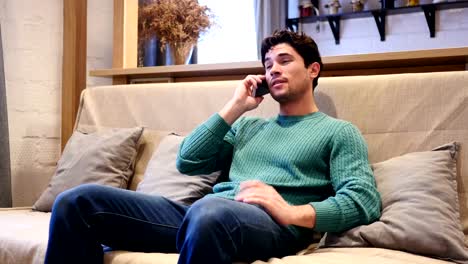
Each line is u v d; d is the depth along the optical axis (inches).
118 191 52.3
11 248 57.7
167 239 54.2
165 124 82.0
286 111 61.7
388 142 65.2
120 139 80.5
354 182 53.3
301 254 53.7
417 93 64.9
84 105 90.4
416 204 53.6
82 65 99.0
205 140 60.9
